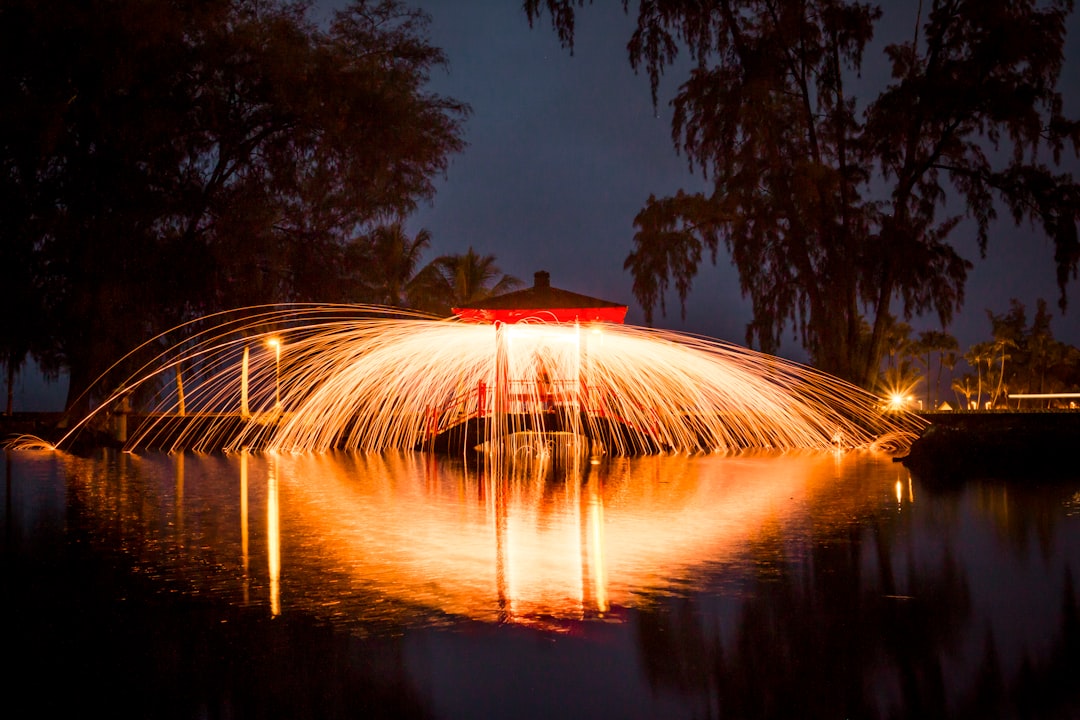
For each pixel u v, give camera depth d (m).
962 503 9.55
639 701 3.85
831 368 25.25
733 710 3.72
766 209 26.33
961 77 24.53
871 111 26.50
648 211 28.08
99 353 22.86
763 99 24.27
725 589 5.68
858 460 16.80
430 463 16.47
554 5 24.16
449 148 29.34
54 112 21.31
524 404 18.80
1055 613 5.00
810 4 26.69
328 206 27.89
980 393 73.88
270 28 25.12
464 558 6.80
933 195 26.16
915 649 4.43
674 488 11.69
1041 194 24.20
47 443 23.08
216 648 4.63
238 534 8.04
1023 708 3.72
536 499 10.52
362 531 8.15
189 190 24.75
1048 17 24.05
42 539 7.84
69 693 4.04
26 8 21.27
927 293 26.30
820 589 5.63
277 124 26.09
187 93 24.30
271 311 25.92
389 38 29.02
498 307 17.81
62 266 23.36
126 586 5.97
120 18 21.30
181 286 23.88
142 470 15.18
